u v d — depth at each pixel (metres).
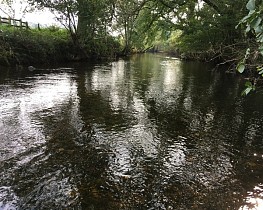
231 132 8.48
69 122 8.68
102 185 5.24
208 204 4.76
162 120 9.47
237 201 4.87
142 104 11.55
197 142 7.58
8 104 10.29
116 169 5.88
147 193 5.05
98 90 13.97
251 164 6.34
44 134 7.57
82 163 6.05
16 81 14.92
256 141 7.79
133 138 7.64
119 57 42.97
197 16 21.80
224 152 6.97
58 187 5.09
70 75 18.55
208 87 16.61
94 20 28.17
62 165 5.91
